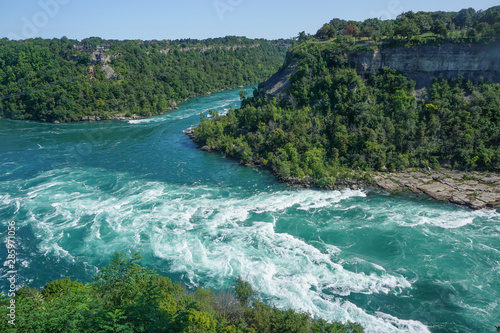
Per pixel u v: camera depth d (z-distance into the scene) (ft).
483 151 283.59
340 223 219.41
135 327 91.04
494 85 331.36
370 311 148.15
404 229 209.36
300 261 182.50
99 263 184.03
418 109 329.72
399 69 360.07
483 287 159.43
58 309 102.06
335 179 275.18
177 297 129.59
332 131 322.34
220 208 242.99
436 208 232.94
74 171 319.27
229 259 185.16
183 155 363.97
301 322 119.65
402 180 273.13
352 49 372.99
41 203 253.03
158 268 179.22
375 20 515.50
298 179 282.36
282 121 347.77
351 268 176.45
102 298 114.73
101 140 423.64
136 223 223.30
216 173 310.04
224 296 147.43
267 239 203.00
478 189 251.39
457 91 332.60
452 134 302.66
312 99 366.84
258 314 124.57
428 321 141.90
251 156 330.75
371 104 337.93
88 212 238.68
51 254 191.83
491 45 327.67
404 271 172.96
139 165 334.44
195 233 211.00
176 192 270.46
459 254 183.62
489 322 139.95
